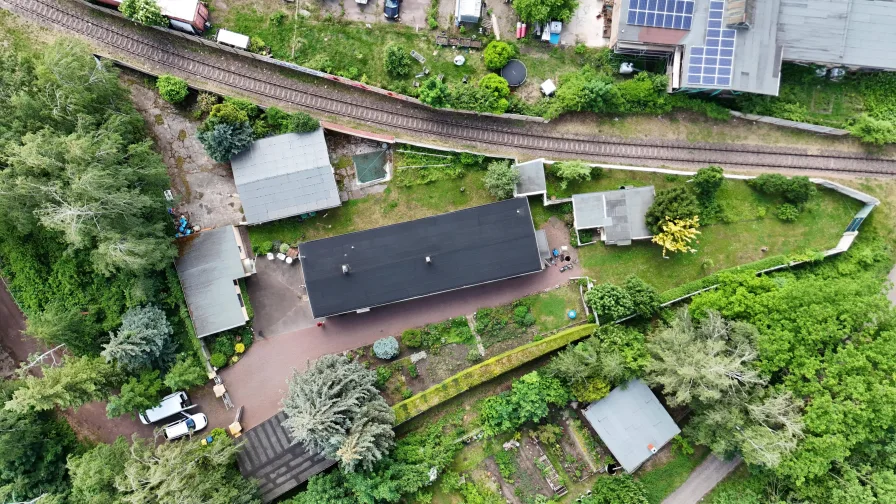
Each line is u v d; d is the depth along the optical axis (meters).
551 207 47.72
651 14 45.25
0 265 46.09
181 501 37.50
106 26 46.34
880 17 46.06
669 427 44.69
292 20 47.50
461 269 45.16
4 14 46.16
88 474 39.22
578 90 46.47
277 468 44.53
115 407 41.00
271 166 45.72
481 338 47.31
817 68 48.06
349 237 45.22
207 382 46.56
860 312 39.84
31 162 36.22
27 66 40.69
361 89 47.34
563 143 47.78
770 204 47.88
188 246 45.84
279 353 47.28
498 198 47.09
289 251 47.22
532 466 46.25
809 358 40.12
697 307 44.06
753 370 39.38
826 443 38.56
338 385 40.88
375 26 47.88
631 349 43.78
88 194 37.62
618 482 44.25
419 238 45.19
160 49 46.62
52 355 46.12
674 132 48.00
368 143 47.69
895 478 40.16
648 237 46.81
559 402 44.28
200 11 45.72
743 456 40.31
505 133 47.59
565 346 46.28
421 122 47.47
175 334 46.38
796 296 41.38
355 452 38.97
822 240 47.75
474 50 47.94
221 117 44.25
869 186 47.88
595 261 47.75
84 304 45.78
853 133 47.25
